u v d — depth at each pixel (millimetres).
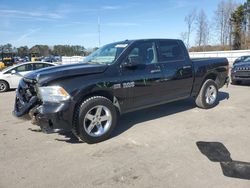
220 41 60375
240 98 8352
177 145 4426
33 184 3297
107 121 4711
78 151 4273
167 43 5844
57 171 3615
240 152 4090
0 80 11539
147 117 6180
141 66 5184
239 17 57281
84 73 4418
